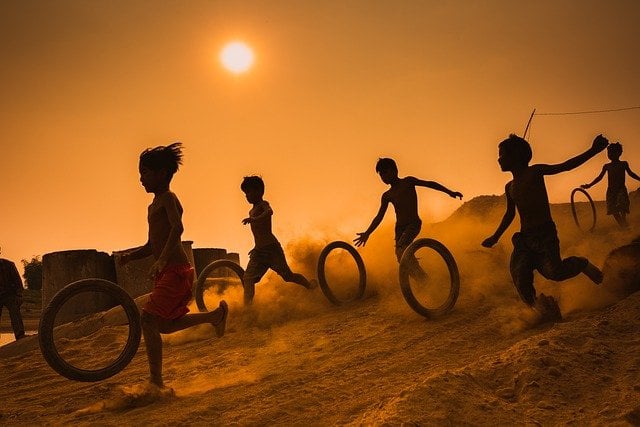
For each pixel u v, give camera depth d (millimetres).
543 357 4223
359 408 4133
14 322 10773
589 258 8523
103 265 12758
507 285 7719
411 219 8164
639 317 5055
